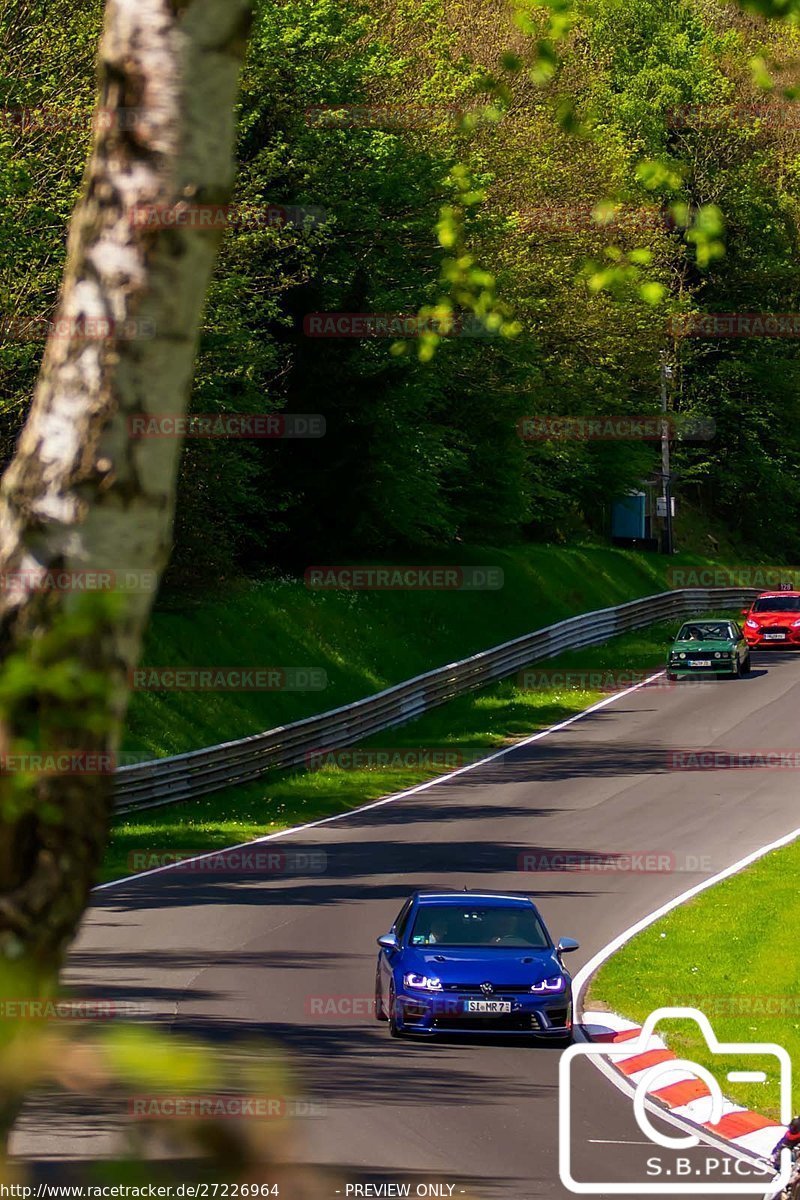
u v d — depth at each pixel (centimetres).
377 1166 3784
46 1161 3453
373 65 17100
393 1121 4309
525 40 19600
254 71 15375
